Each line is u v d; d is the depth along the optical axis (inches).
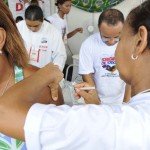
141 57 22.3
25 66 36.8
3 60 35.1
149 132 19.5
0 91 35.3
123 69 24.2
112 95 72.9
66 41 136.0
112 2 145.2
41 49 95.7
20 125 20.7
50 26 98.2
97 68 71.7
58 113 20.9
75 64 119.3
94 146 20.0
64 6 125.0
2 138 33.2
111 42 68.1
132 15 22.9
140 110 20.6
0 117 20.9
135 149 19.5
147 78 22.4
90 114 20.5
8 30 34.9
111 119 20.1
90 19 152.0
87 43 70.9
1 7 34.3
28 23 92.0
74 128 20.1
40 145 21.0
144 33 21.0
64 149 20.7
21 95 22.5
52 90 35.0
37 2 134.6
